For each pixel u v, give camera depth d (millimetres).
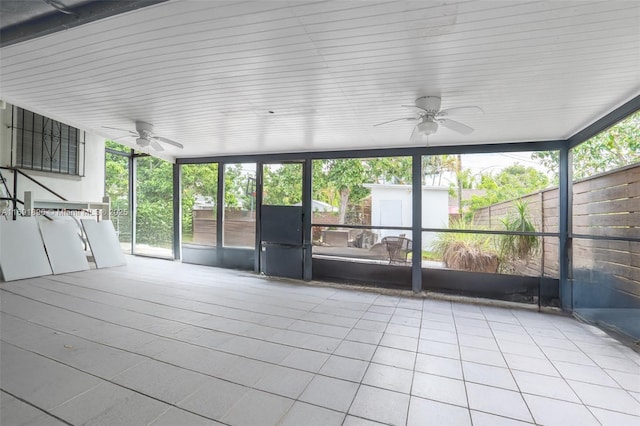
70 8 1698
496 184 4746
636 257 2977
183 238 6770
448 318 3674
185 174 6746
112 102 3262
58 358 2461
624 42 1967
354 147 5055
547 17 1738
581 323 3594
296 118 3654
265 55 2254
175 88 2875
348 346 2848
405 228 4934
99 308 3678
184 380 2209
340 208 5441
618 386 2260
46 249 5273
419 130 3037
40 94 3074
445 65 2322
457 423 1838
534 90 2711
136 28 1949
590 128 3547
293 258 5578
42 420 1756
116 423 1753
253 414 1867
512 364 2570
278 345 2826
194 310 3725
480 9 1684
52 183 6363
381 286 5109
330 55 2229
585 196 3805
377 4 1674
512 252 4551
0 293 4125
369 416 1883
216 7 1723
